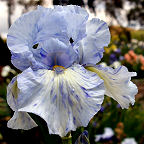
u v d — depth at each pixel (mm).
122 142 573
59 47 304
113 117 638
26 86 272
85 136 326
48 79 286
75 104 277
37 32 299
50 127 269
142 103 724
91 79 292
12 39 291
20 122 309
